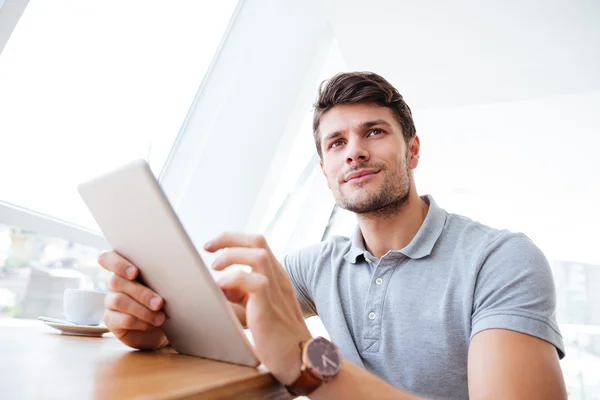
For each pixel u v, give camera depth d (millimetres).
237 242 643
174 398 368
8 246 1209
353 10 1976
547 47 2082
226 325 546
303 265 1308
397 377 1005
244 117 1892
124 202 575
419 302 1015
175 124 1804
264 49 1917
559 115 2602
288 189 2928
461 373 951
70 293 881
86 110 1483
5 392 349
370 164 1153
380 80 1203
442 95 2600
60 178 1411
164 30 1718
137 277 668
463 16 1954
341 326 1104
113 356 605
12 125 1238
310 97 2174
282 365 545
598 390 3045
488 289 881
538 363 707
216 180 1860
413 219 1183
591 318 3221
